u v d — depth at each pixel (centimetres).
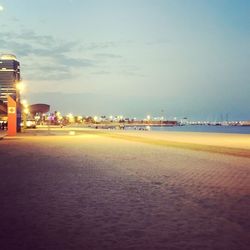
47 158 1959
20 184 1107
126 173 1366
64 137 4706
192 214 726
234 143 3300
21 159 1900
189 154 2205
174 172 1390
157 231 610
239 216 708
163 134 5928
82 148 2753
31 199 881
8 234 599
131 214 729
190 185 1085
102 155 2152
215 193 953
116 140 3959
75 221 677
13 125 5231
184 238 571
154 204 820
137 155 2150
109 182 1148
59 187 1053
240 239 563
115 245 540
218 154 2192
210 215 717
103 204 823
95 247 531
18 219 694
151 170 1452
